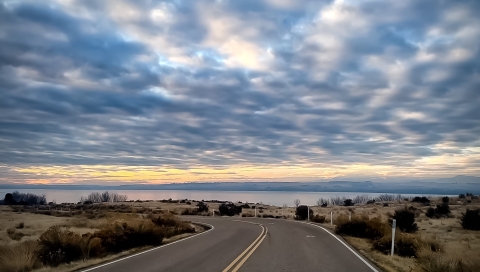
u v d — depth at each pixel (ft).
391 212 170.19
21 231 87.81
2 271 38.22
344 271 36.55
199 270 36.22
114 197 402.93
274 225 101.86
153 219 85.92
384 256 47.37
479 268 36.40
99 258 46.62
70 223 101.09
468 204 224.33
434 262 38.68
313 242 60.80
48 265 42.19
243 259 42.86
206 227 99.50
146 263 40.81
